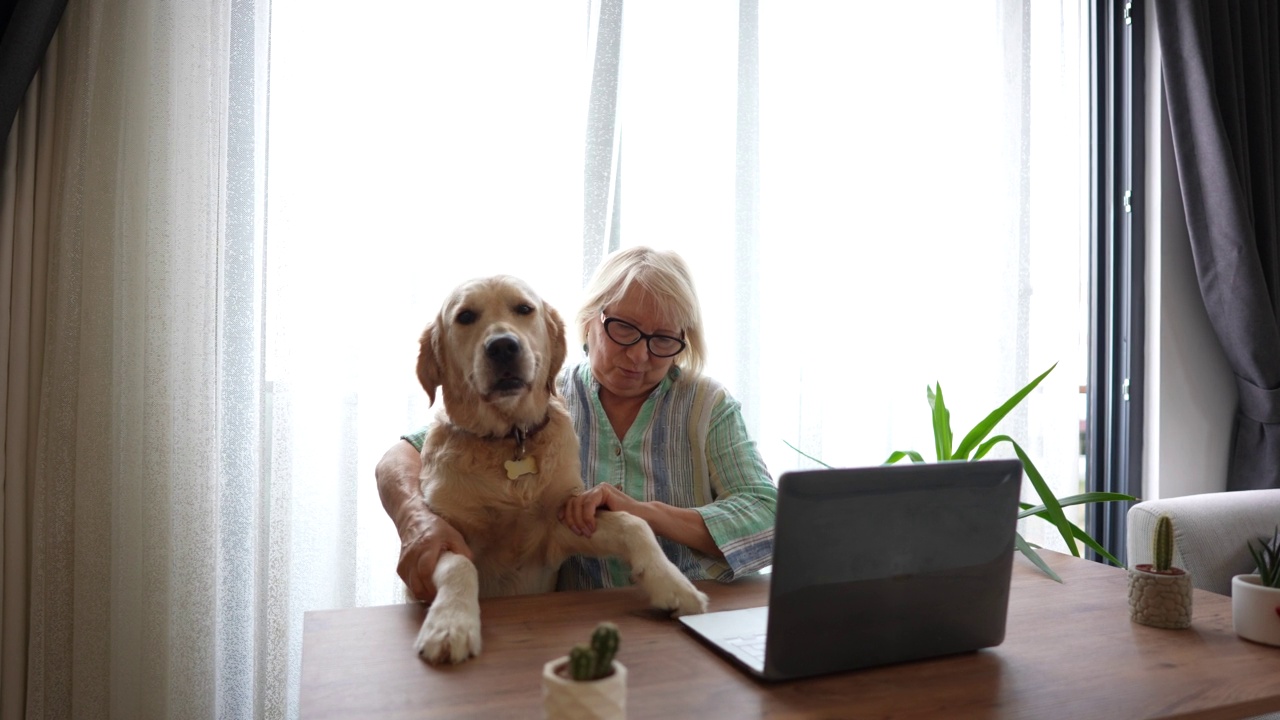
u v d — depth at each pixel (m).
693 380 1.43
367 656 0.85
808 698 0.76
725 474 1.35
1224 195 2.30
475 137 1.73
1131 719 0.72
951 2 2.23
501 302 1.22
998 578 0.88
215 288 1.49
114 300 1.43
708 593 1.13
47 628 1.41
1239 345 2.37
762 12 2.02
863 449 2.14
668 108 1.94
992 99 2.27
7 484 1.40
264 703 1.53
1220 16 2.35
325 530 1.62
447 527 1.09
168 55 1.47
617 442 1.41
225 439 1.54
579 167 1.80
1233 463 2.52
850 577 0.80
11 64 1.35
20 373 1.40
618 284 1.39
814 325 2.03
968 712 0.73
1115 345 2.59
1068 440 2.40
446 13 1.71
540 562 1.26
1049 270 2.38
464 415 1.20
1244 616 0.93
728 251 1.97
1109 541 2.58
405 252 1.67
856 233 2.11
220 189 1.51
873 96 2.12
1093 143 2.60
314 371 1.61
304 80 1.59
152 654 1.42
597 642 0.58
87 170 1.42
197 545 1.46
